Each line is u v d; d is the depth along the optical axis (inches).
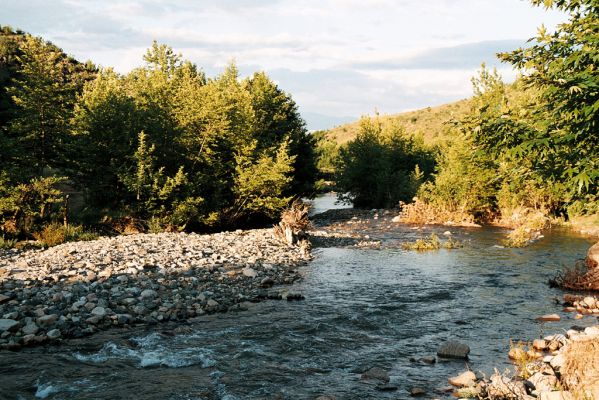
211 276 676.1
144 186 1122.7
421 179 2028.8
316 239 1162.0
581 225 1285.7
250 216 1574.8
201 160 1291.8
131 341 436.8
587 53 286.7
